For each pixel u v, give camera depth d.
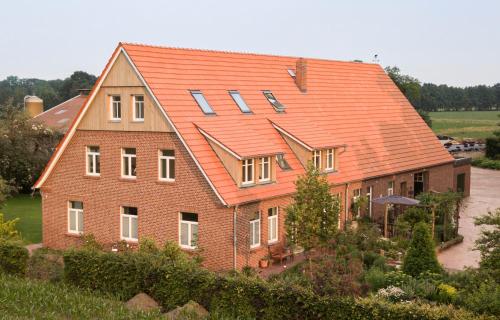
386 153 41.94
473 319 17.39
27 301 22.08
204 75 34.00
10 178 52.69
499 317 17.59
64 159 33.94
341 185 35.69
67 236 34.16
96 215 33.00
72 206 34.28
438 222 36.38
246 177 29.84
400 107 49.06
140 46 31.73
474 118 168.75
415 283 23.61
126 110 31.27
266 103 36.28
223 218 28.61
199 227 29.33
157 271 22.86
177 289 22.34
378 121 44.72
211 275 21.86
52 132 54.94
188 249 29.69
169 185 30.09
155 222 30.78
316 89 41.75
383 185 40.22
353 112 43.16
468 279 23.78
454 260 31.58
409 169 42.59
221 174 29.09
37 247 34.94
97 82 31.92
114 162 32.03
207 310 21.70
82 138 33.09
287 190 31.61
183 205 29.70
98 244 32.09
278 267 30.33
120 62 31.19
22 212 45.94
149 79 30.44
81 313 21.16
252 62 38.62
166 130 29.91
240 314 20.88
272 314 20.36
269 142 32.22
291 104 38.16
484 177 66.94
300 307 19.89
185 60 33.62
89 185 33.09
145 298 22.80
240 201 28.58
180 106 30.59
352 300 19.25
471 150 90.06
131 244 31.61
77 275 24.58
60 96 141.38
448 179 49.19
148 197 30.91
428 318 17.95
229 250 28.59
